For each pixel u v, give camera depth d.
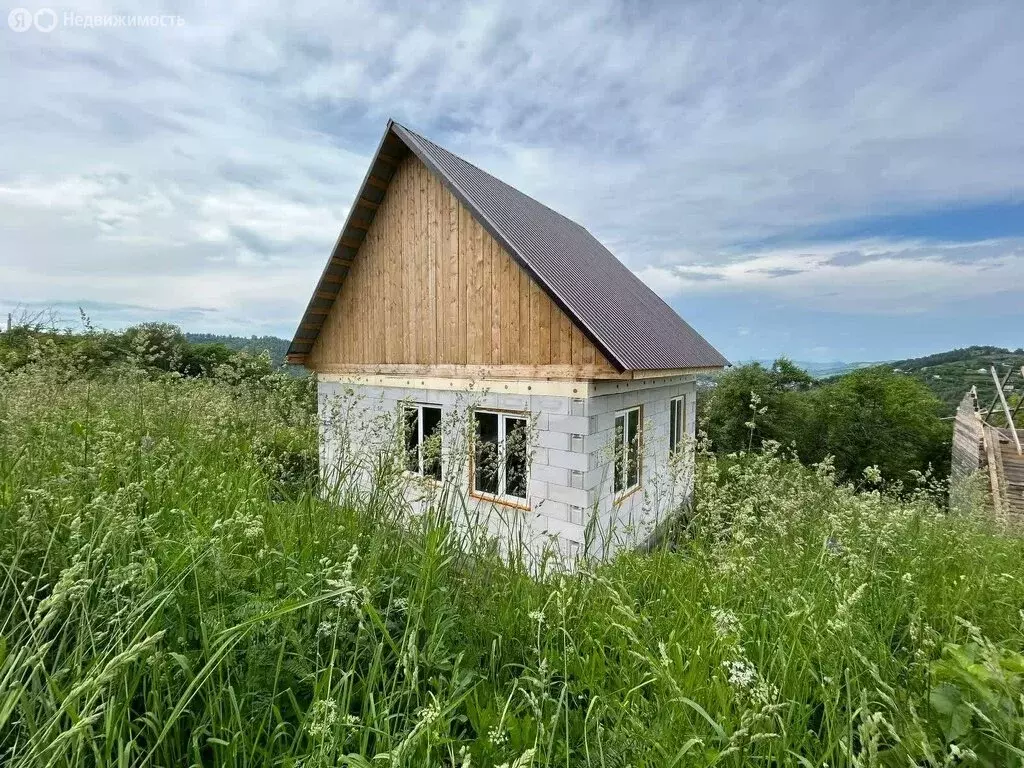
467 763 1.16
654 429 8.58
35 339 5.27
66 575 1.25
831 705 1.63
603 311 7.50
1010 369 15.79
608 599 2.54
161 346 5.40
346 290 9.77
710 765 1.28
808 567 2.74
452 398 7.98
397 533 2.69
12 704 1.08
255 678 1.55
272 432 4.30
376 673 1.56
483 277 7.50
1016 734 1.42
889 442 23.50
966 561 3.59
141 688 1.55
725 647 1.84
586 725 1.55
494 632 2.20
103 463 2.44
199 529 1.97
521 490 7.05
